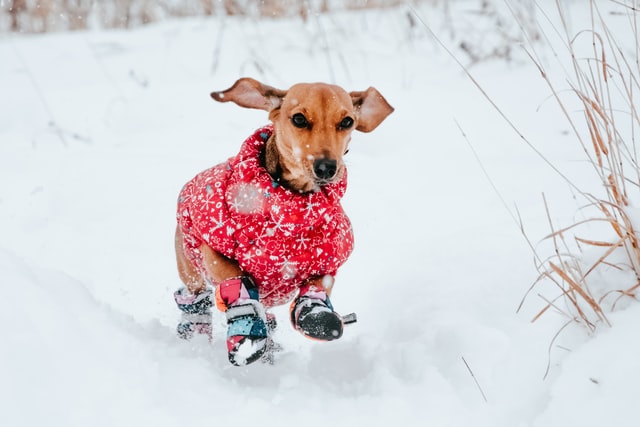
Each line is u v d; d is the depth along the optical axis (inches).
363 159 228.1
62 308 109.3
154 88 282.2
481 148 226.8
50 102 276.7
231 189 126.8
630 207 115.3
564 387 100.0
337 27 311.3
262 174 126.9
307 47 306.3
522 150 221.5
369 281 171.0
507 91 256.5
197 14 396.5
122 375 102.8
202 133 247.4
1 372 93.5
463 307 139.6
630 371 96.4
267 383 125.0
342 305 168.4
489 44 283.9
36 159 234.7
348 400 114.2
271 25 336.8
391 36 315.9
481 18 300.8
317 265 128.7
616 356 99.5
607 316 109.1
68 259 182.1
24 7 370.3
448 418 107.6
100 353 105.0
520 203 189.3
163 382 107.8
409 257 168.9
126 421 96.9
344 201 204.4
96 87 288.2
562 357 109.1
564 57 259.6
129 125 257.8
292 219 124.0
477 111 248.1
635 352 98.6
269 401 112.5
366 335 144.0
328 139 126.3
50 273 122.3
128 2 381.7
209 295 148.5
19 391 92.7
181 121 256.7
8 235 192.5
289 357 140.1
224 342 145.0
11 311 101.8
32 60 323.6
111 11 386.9
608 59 244.5
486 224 178.9
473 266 151.8
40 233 193.9
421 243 177.9
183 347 126.8
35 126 260.2
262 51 304.0
